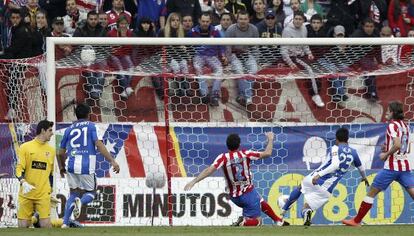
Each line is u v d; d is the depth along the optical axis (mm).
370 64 56062
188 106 55500
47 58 51250
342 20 64875
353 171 54375
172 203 54219
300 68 55781
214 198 54188
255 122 55531
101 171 54062
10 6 62438
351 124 55438
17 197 53281
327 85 56156
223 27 62125
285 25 64125
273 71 55719
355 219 50375
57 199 51500
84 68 54938
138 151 54625
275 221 50500
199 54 55625
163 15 65875
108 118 55531
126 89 55562
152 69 55375
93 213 53688
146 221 54031
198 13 65688
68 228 47375
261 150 55156
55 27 60750
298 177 54969
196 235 42156
